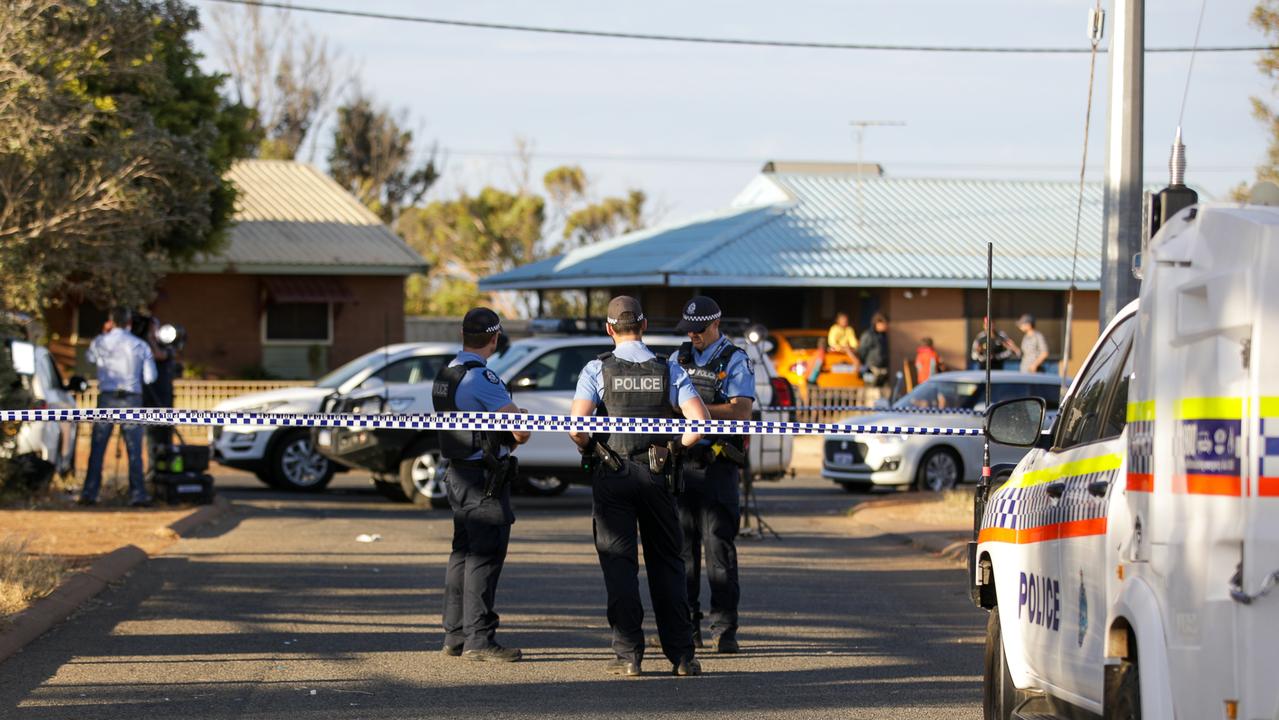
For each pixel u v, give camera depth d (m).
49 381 25.88
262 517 23.27
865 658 13.28
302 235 49.72
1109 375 8.48
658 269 47.38
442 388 13.23
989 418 9.59
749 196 60.78
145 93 28.28
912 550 21.36
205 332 47.59
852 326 51.28
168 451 23.84
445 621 13.12
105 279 26.62
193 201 28.03
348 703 11.09
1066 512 8.52
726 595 13.46
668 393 12.48
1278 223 6.09
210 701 11.06
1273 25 21.20
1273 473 6.05
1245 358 6.10
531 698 11.41
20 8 23.25
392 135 89.81
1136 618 6.87
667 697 11.55
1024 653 9.38
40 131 23.30
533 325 29.98
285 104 87.44
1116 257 18.36
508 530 13.02
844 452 30.52
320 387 29.39
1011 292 51.06
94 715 10.58
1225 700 6.19
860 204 55.25
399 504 26.39
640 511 12.41
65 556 17.19
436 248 76.06
